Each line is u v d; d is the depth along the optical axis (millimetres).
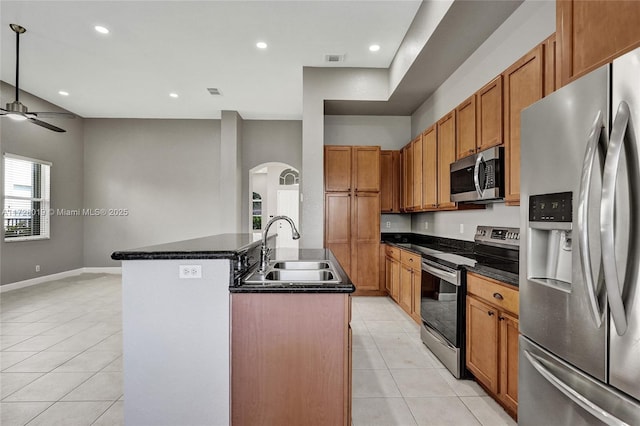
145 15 3248
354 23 3377
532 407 1507
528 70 2152
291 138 6715
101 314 3984
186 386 1671
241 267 1847
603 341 1105
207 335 1675
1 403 2154
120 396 2236
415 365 2699
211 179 6727
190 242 2326
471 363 2348
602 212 1056
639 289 992
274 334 1666
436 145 3680
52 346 3053
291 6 3107
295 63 4277
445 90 3830
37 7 3125
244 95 5434
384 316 3967
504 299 1947
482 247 3094
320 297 1674
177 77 4727
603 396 1108
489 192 2537
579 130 1210
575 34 1421
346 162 4855
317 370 1671
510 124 2359
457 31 2818
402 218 5344
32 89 5180
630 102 1023
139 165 6672
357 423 1957
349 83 4391
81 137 6555
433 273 2854
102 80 4836
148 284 1680
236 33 3564
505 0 2414
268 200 9734
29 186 5484
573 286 1232
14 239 5176
